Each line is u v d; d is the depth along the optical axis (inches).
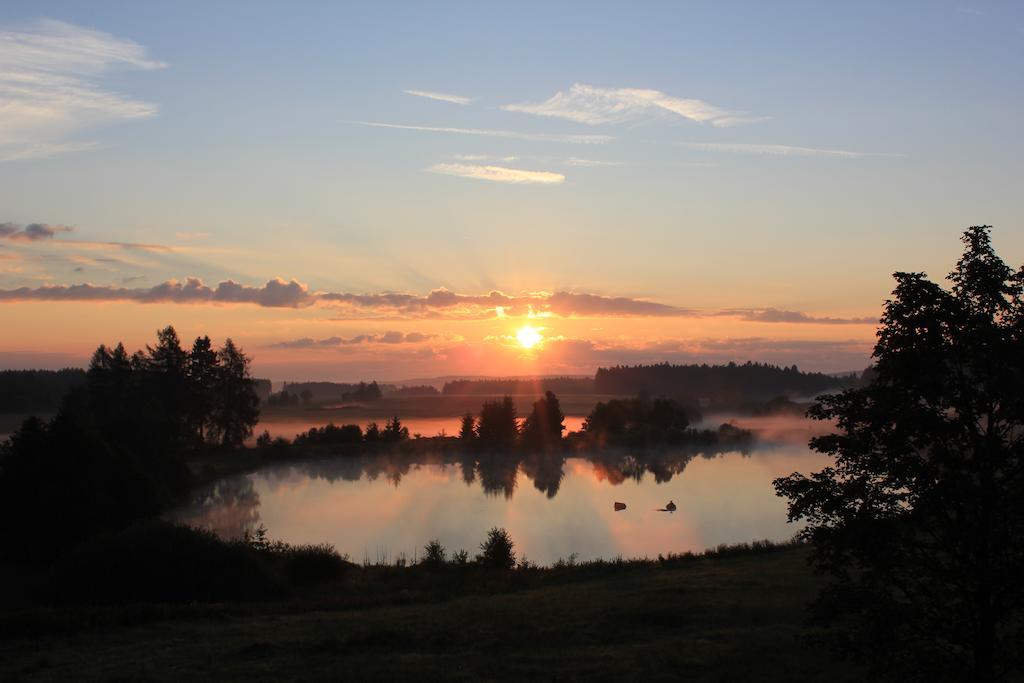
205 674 949.8
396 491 3917.3
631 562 1852.9
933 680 620.4
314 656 1034.1
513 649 1057.5
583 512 3198.8
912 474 656.4
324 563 1780.3
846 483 706.8
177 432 3983.8
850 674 898.1
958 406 674.2
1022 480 635.5
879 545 655.8
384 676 933.2
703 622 1160.8
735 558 1815.9
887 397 701.3
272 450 5078.7
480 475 4621.1
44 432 2260.1
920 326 700.7
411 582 1727.4
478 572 1834.4
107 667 987.9
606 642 1083.3
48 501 2078.0
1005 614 641.0
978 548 630.5
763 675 912.9
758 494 3715.6
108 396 5172.2
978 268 690.8
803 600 1262.3
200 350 5723.4
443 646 1082.1
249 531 2805.1
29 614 1250.0
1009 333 674.2
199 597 1549.0
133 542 1651.1
